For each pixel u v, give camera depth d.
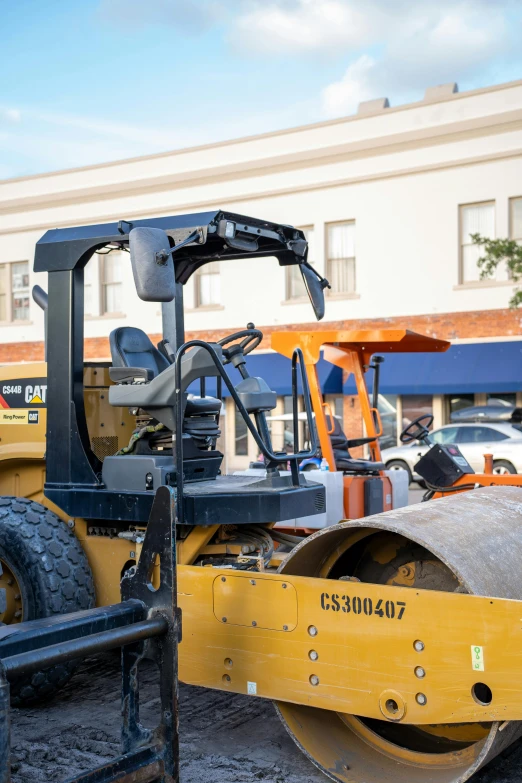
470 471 9.26
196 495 4.40
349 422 21.67
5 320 26.78
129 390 4.76
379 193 21.73
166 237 4.25
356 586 3.71
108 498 4.73
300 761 4.15
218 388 5.51
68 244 5.01
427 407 21.52
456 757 3.77
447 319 21.14
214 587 4.11
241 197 23.17
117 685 5.32
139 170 24.38
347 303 22.23
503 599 3.35
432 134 20.95
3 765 2.79
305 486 4.77
